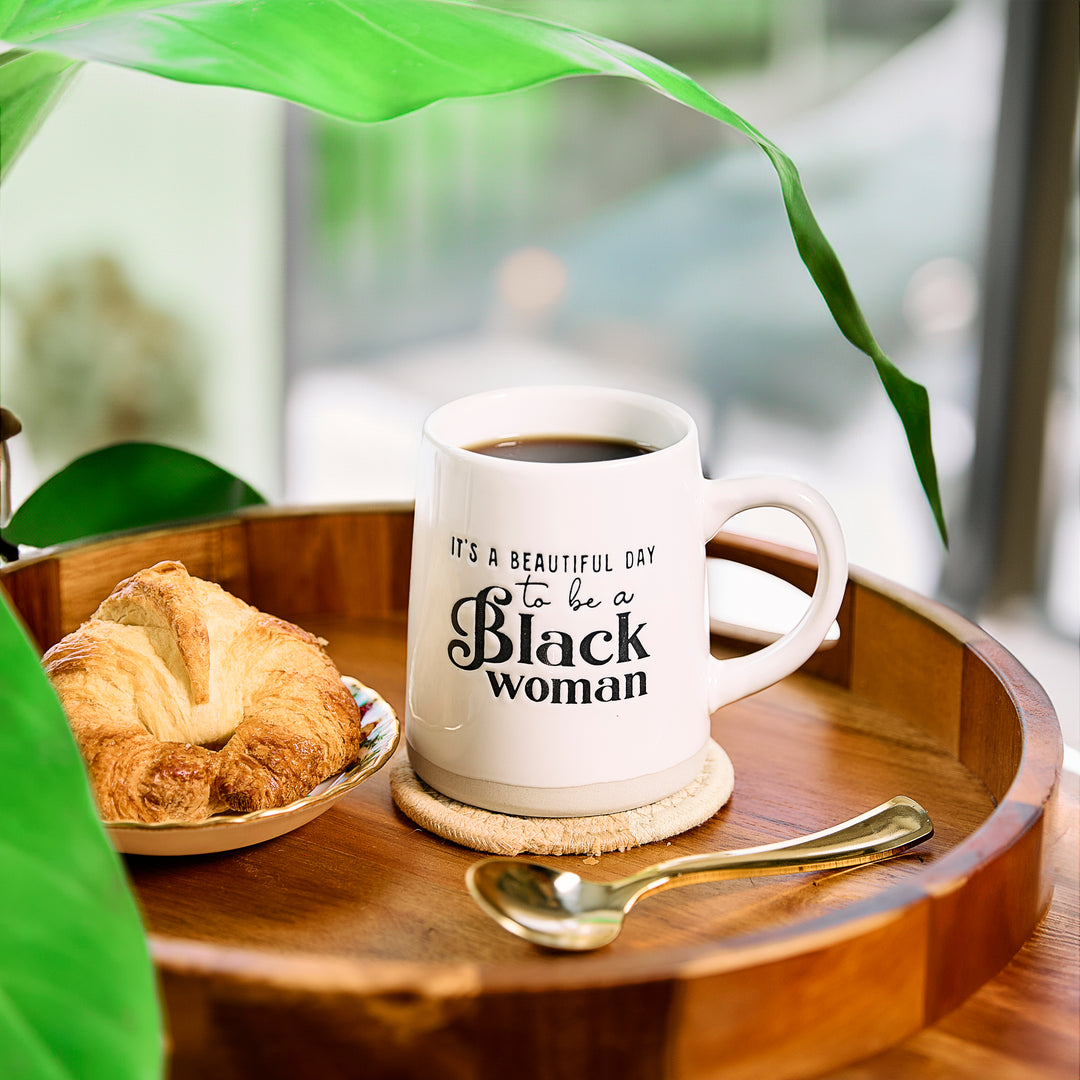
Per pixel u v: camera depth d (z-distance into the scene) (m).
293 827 0.73
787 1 1.83
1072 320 1.90
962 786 0.78
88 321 1.90
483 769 0.73
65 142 1.81
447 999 0.60
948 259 1.93
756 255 1.98
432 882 0.72
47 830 0.55
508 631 0.71
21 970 0.53
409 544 0.91
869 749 0.81
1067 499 1.97
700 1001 0.61
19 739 0.56
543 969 0.61
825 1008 0.63
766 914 0.70
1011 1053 0.65
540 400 0.77
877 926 0.63
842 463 2.05
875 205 1.92
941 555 2.05
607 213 2.01
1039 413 1.96
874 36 1.84
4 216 1.81
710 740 0.79
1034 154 1.86
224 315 2.00
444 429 0.75
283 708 0.74
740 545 0.88
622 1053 0.61
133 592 0.76
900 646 0.83
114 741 0.72
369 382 2.13
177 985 0.60
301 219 2.01
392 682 0.85
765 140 0.66
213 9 0.60
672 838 0.74
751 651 0.88
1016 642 2.04
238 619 0.77
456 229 2.04
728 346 2.04
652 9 1.82
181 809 0.71
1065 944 0.70
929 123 1.88
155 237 1.91
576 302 2.07
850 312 0.69
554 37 0.63
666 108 1.93
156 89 1.83
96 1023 0.53
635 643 0.72
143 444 0.93
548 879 0.68
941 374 1.99
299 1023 0.60
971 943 0.65
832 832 0.73
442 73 0.60
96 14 0.64
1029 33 1.81
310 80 0.59
